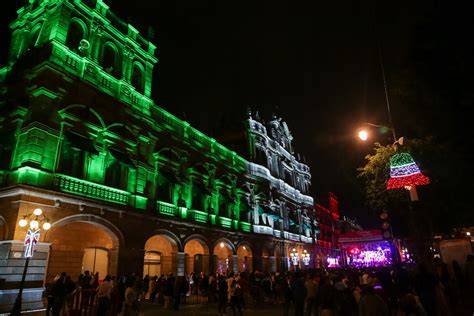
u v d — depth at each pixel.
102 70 22.12
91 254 22.59
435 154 13.22
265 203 40.72
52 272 19.70
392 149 18.83
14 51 22.25
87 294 13.16
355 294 12.20
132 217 21.67
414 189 11.27
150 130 25.31
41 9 21.94
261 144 43.59
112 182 21.38
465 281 15.40
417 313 8.44
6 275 14.73
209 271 28.38
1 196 16.67
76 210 18.20
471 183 12.38
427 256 14.95
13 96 19.61
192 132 31.00
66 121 18.83
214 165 32.56
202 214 29.33
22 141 17.42
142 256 21.84
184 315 17.11
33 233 14.48
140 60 26.30
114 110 22.25
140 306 19.72
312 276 14.38
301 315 13.58
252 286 20.61
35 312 15.05
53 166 17.69
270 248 39.31
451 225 18.80
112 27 24.05
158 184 25.44
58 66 18.97
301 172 57.00
